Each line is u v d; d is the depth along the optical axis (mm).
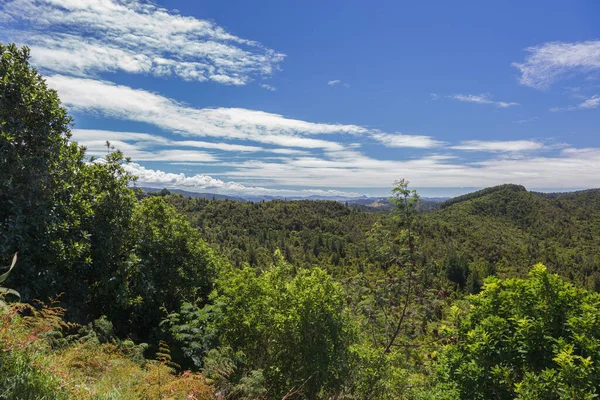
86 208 7711
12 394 2432
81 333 6047
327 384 6168
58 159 7301
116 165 8969
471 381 4230
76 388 2994
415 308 7176
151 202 11000
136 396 3498
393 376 6680
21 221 6035
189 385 3916
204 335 6695
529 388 3592
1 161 5926
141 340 8680
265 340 6836
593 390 3297
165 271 10047
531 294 4461
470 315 4930
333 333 6383
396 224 7523
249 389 5012
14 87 6535
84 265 7391
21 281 6094
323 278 6961
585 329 3852
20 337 3105
